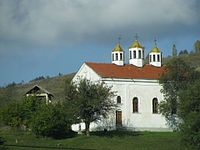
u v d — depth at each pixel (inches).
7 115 4832.7
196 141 3644.2
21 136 4498.0
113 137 4402.1
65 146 4045.3
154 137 4407.0
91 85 4564.5
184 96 4057.6
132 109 5049.2
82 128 4963.1
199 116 3663.9
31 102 4889.3
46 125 4394.7
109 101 4626.0
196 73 5054.1
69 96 4562.0
